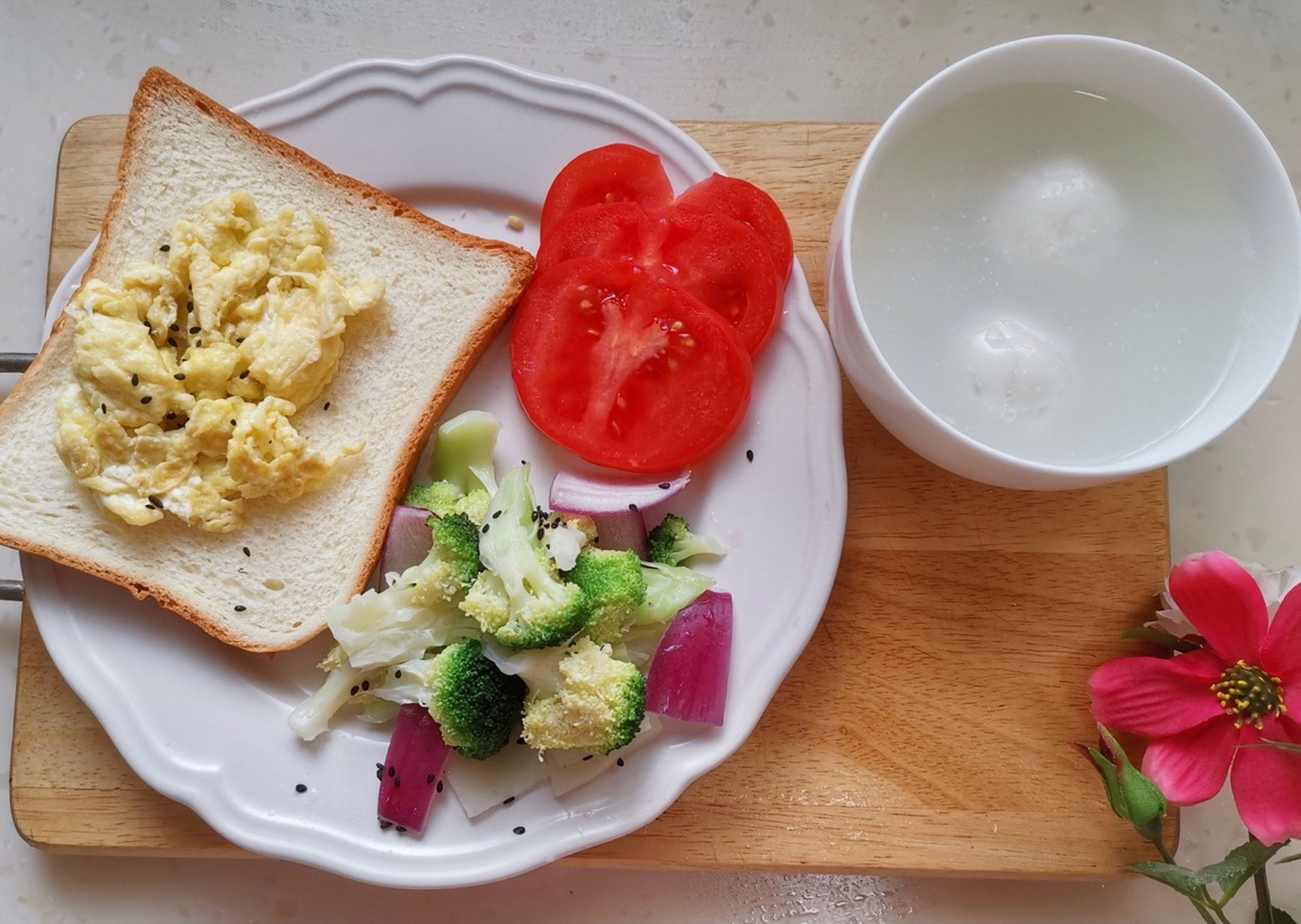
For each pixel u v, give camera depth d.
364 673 0.27
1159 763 0.28
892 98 0.33
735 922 0.31
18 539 0.27
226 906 0.30
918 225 0.26
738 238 0.28
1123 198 0.27
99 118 0.30
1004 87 0.26
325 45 0.33
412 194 0.30
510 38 0.33
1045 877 0.29
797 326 0.29
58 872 0.30
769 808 0.29
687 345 0.28
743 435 0.29
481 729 0.26
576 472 0.29
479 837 0.27
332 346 0.27
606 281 0.28
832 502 0.28
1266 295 0.26
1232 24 0.33
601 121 0.29
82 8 0.33
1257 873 0.27
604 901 0.31
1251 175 0.26
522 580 0.26
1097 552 0.29
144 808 0.28
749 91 0.33
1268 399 0.32
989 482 0.27
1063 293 0.26
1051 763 0.29
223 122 0.29
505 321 0.29
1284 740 0.27
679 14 0.33
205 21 0.33
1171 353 0.26
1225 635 0.27
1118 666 0.28
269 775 0.28
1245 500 0.32
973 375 0.26
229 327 0.27
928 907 0.31
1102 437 0.26
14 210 0.32
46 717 0.29
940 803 0.29
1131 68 0.25
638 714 0.26
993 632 0.29
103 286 0.26
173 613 0.28
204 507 0.27
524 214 0.30
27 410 0.28
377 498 0.28
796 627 0.28
